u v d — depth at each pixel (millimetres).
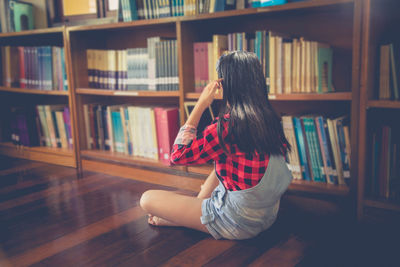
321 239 1735
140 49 2611
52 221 2002
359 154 1785
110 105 3027
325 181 2010
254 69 1450
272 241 1719
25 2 3492
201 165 2463
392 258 1550
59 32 3031
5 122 3783
